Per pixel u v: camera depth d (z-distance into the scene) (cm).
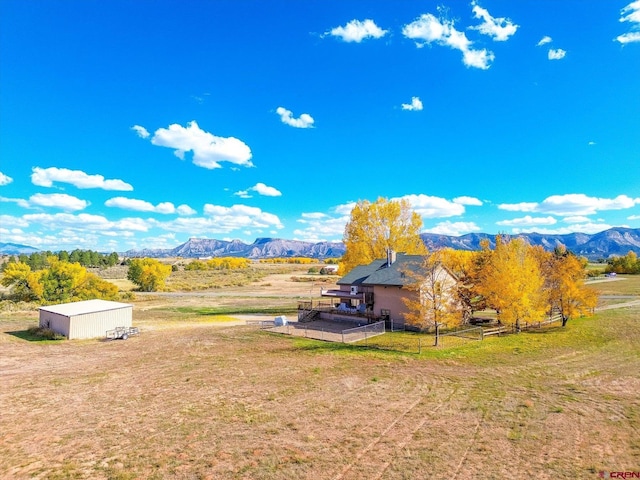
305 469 1057
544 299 3131
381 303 3531
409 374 1992
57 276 5306
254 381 1906
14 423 1419
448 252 3331
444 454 1132
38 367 2252
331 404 1570
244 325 3700
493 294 3073
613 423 1331
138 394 1738
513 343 2667
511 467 1051
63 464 1108
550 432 1269
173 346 2800
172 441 1250
